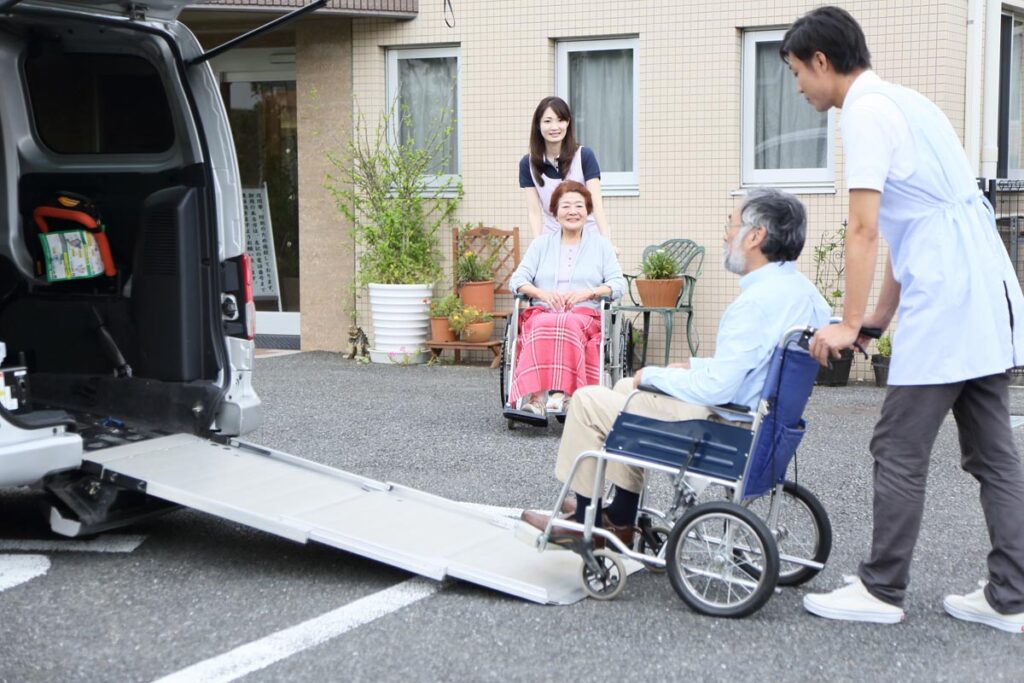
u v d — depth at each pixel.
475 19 11.18
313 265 11.97
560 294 7.67
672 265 10.28
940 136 4.29
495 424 8.20
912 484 4.30
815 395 9.33
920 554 5.22
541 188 8.19
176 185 5.98
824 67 4.37
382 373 10.59
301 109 11.85
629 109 11.01
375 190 11.45
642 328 10.78
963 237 4.23
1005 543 4.31
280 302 12.45
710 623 4.38
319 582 4.89
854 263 4.18
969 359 4.20
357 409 8.77
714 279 10.58
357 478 5.54
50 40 6.05
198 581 4.90
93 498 5.24
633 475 4.74
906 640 4.23
